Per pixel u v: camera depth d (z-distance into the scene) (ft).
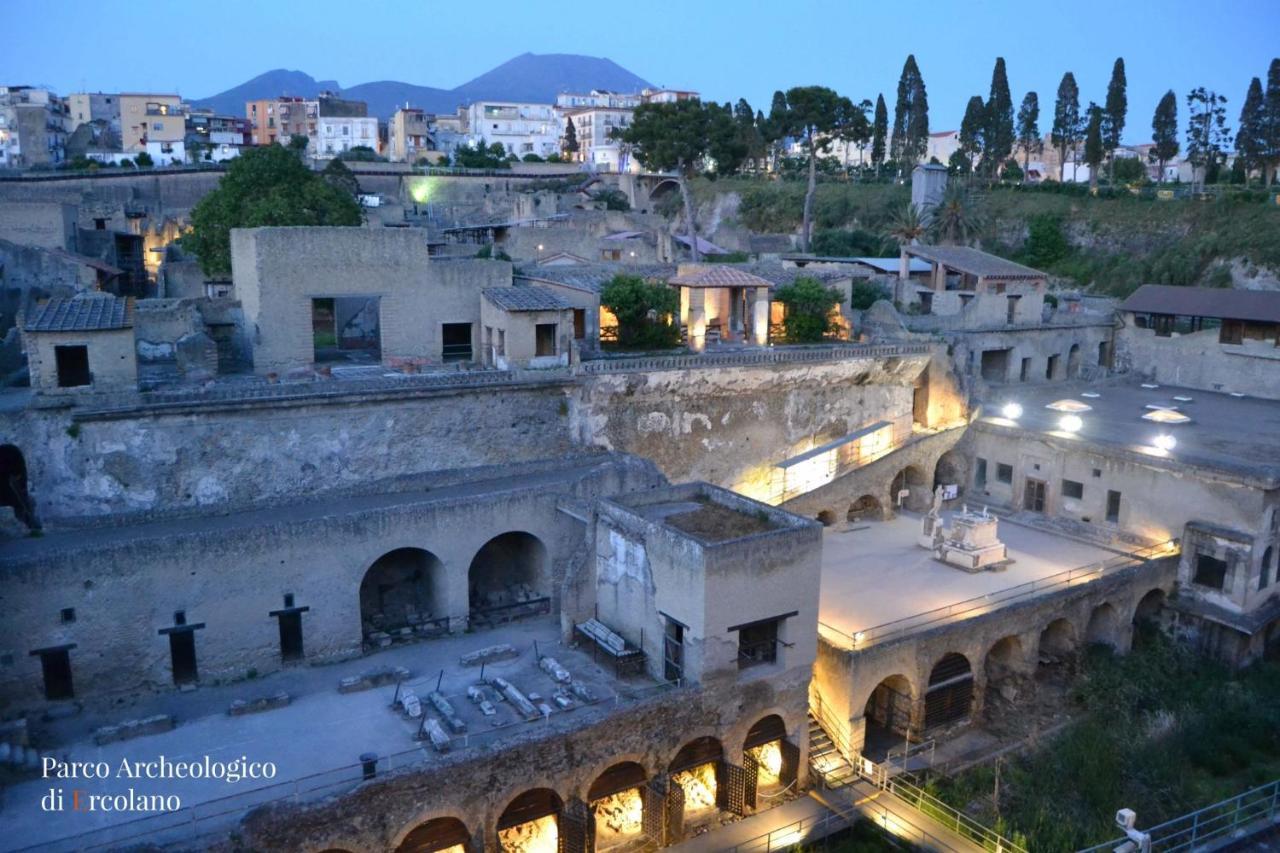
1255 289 261.44
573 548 141.79
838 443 179.93
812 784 120.78
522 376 154.10
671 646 116.57
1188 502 158.51
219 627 120.16
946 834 109.09
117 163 414.21
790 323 202.39
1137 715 139.13
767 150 458.91
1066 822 111.65
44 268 199.52
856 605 140.26
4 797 95.55
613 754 106.32
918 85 414.82
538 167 474.08
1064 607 144.05
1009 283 232.73
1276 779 123.65
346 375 156.25
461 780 97.30
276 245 158.92
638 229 322.55
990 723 137.80
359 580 127.65
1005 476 187.21
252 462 134.72
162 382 145.69
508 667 123.65
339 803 91.25
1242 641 151.43
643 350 181.06
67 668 113.50
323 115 590.14
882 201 374.22
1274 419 191.01
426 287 171.12
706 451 172.04
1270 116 321.32
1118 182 363.56
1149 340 234.79
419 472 146.51
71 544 116.78
